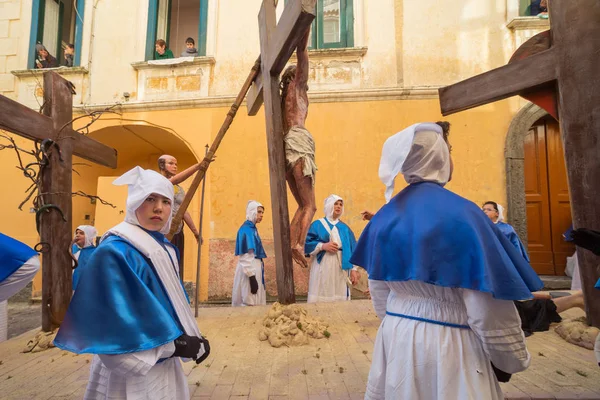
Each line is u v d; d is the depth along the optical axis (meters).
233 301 6.27
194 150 8.23
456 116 7.73
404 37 8.07
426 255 1.27
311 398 2.23
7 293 1.98
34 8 9.16
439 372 1.23
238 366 2.74
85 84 8.68
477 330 1.21
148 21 8.80
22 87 8.84
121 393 1.46
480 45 7.92
